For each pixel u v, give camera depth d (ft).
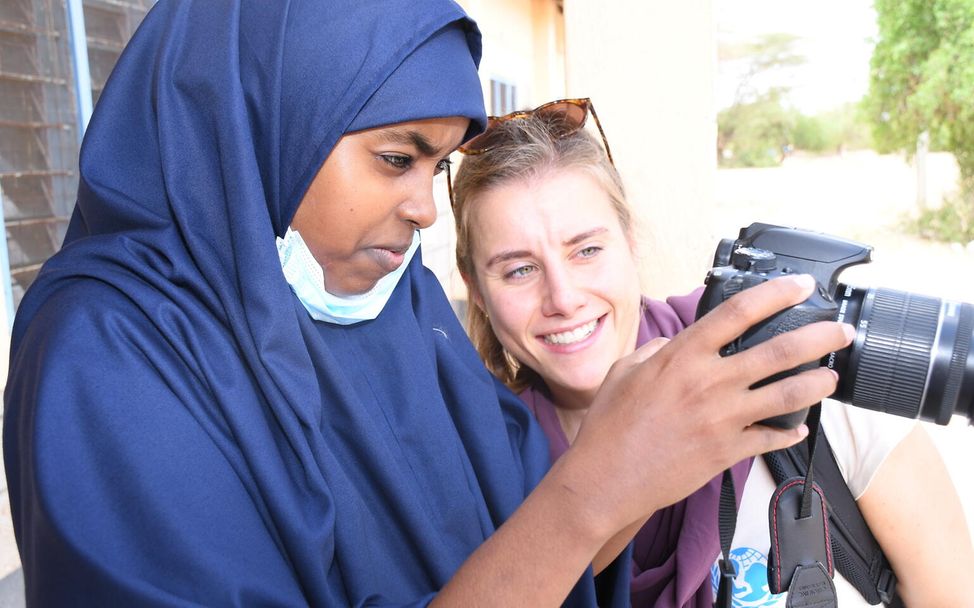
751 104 96.27
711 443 3.20
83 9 11.09
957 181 57.57
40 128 10.59
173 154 3.95
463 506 4.60
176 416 3.50
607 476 3.24
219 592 3.24
